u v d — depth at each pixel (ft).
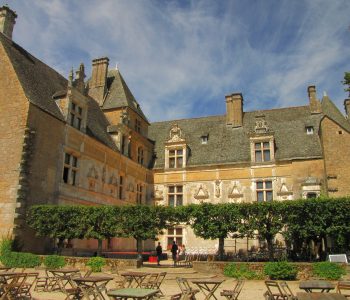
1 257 55.42
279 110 108.88
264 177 92.68
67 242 67.05
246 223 57.62
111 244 84.23
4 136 62.18
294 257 65.62
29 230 59.31
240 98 110.42
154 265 65.92
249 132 99.14
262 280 50.49
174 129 106.42
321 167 87.61
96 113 93.91
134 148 100.27
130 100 105.40
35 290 37.40
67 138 70.90
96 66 107.76
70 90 73.51
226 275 53.06
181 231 95.86
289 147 94.38
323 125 84.48
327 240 66.95
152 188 104.27
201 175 99.25
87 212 59.41
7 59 67.26
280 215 56.54
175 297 31.53
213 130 110.01
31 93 65.92
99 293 29.14
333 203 54.34
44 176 63.52
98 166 80.69
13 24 77.36
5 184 59.41
